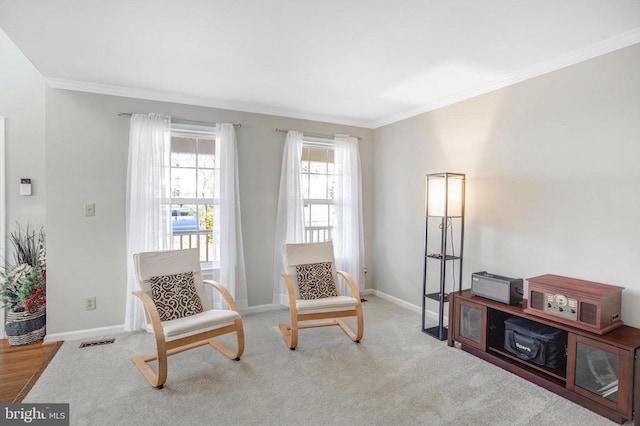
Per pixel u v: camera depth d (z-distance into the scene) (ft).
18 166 10.45
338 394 7.20
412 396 7.13
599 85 7.54
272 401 6.94
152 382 7.45
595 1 5.85
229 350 9.21
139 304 10.44
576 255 8.00
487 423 6.25
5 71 10.37
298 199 12.89
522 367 7.88
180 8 6.12
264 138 12.63
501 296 8.62
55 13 6.27
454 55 8.11
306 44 7.57
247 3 5.97
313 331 10.74
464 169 10.80
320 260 11.39
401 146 13.35
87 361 8.63
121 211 10.52
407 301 13.19
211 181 12.06
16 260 10.39
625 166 7.16
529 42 7.41
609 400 6.31
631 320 7.10
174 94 10.99
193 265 9.75
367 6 6.07
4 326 10.13
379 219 14.65
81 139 10.04
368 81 9.83
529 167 8.97
